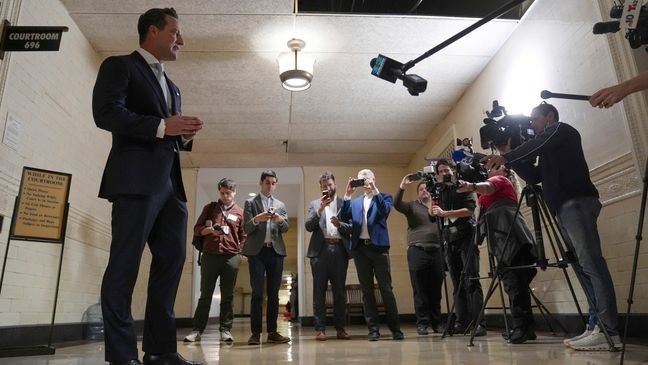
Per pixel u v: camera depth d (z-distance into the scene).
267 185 3.34
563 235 2.28
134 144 1.50
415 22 3.80
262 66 4.41
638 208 2.47
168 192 1.59
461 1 3.78
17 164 2.82
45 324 3.12
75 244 3.68
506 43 4.03
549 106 2.51
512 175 3.46
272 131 5.91
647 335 2.40
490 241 2.64
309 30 3.87
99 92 1.49
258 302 3.06
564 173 2.11
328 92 4.96
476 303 3.30
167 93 1.75
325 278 3.32
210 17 3.68
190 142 1.75
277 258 3.22
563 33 3.12
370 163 7.09
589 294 2.12
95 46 3.97
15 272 2.79
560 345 2.29
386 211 3.19
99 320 3.90
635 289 2.49
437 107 5.35
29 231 2.60
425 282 3.68
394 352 2.22
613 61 2.57
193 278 6.51
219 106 5.20
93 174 4.07
